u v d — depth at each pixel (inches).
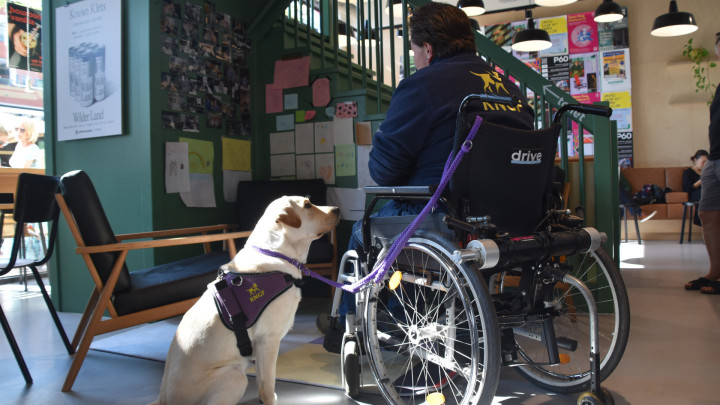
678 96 314.2
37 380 85.0
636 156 321.7
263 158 161.3
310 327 116.4
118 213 130.9
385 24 327.0
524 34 245.1
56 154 140.9
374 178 76.1
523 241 59.8
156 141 126.6
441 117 68.2
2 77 264.7
